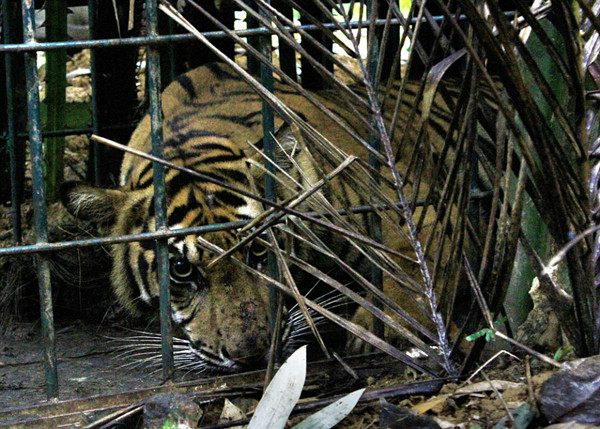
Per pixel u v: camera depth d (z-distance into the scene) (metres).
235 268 3.70
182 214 3.83
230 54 5.43
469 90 2.45
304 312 2.63
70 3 6.22
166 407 2.59
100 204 4.02
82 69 8.71
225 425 2.56
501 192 2.80
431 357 2.73
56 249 2.78
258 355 3.48
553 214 2.39
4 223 5.31
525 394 2.48
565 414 2.23
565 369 2.29
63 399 3.11
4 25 4.70
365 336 2.69
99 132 5.21
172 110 4.47
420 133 2.49
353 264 4.18
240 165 3.98
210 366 3.58
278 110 2.56
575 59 2.26
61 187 3.89
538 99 3.04
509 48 2.06
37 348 3.97
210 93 4.65
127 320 4.39
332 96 4.87
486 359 2.93
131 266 4.15
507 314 3.17
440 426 2.33
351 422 2.59
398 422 2.33
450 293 2.88
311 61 2.58
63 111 5.33
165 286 2.95
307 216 2.53
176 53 5.15
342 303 4.22
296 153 3.90
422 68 5.55
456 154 2.51
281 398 2.51
